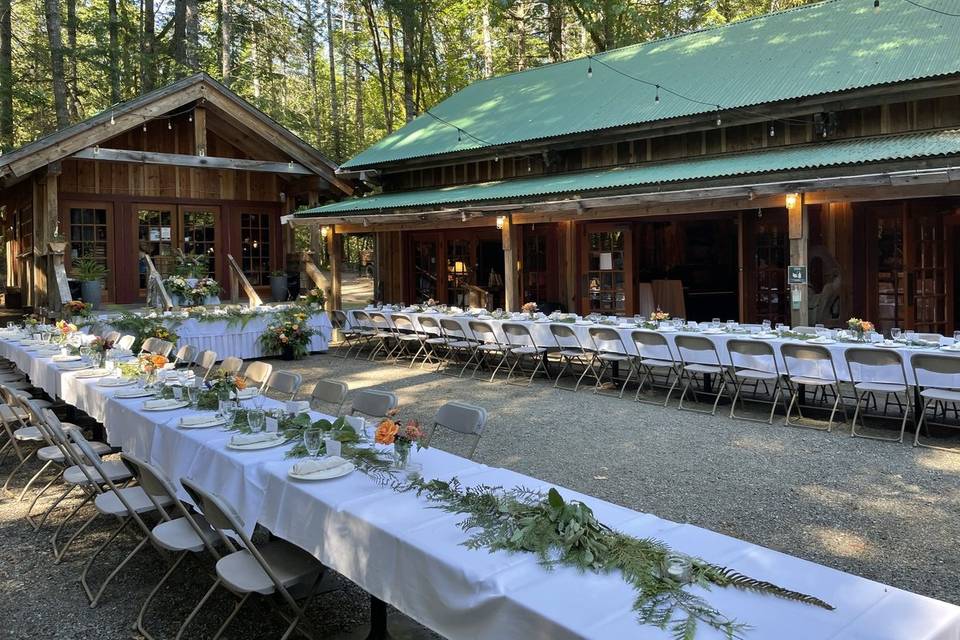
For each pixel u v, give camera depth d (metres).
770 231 11.55
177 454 3.84
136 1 25.16
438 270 15.19
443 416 4.09
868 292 10.69
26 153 10.68
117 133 11.55
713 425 6.52
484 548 2.24
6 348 8.64
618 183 9.93
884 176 7.33
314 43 30.67
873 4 11.96
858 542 3.81
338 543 2.62
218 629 3.07
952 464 5.16
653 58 13.86
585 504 2.49
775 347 6.55
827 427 6.37
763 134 10.72
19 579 3.62
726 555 2.22
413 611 2.27
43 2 22.66
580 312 13.28
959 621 1.80
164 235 13.33
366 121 32.56
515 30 24.84
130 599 3.39
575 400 7.77
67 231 12.34
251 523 3.08
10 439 5.53
